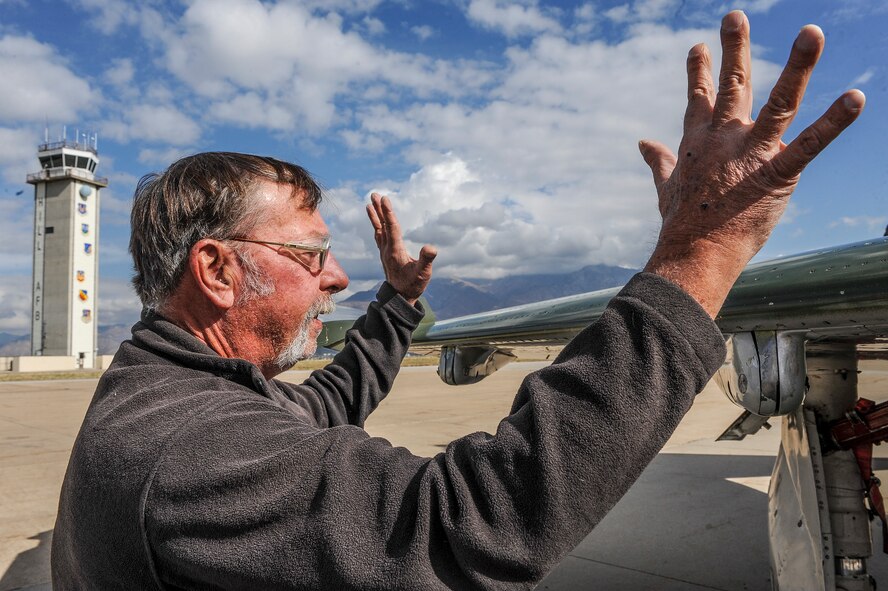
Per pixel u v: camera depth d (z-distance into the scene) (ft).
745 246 2.86
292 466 3.03
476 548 2.63
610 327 2.79
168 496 3.03
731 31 2.79
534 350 12.56
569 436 2.64
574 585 12.68
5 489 20.99
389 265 6.69
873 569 12.80
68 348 203.51
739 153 2.81
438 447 28.48
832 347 7.72
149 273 4.04
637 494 19.24
